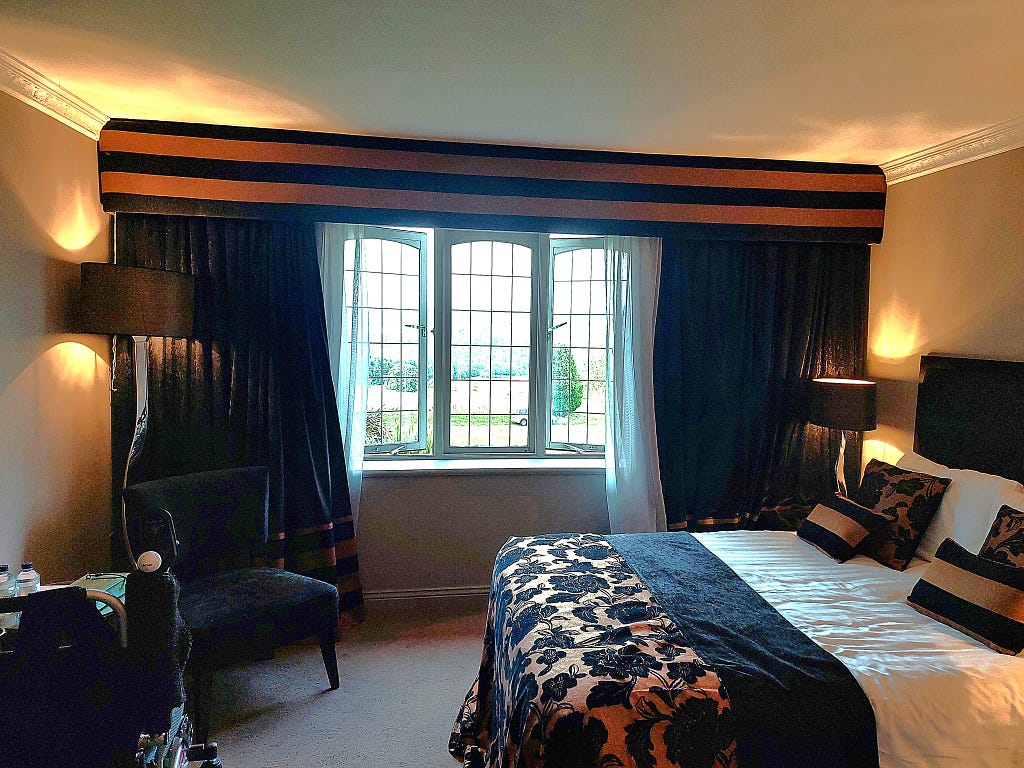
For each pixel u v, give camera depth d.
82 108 2.88
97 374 3.12
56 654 1.34
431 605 3.83
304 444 3.43
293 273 3.40
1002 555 2.35
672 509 3.79
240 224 3.33
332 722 2.68
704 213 3.63
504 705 2.03
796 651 2.01
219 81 2.62
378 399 4.01
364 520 3.77
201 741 2.52
